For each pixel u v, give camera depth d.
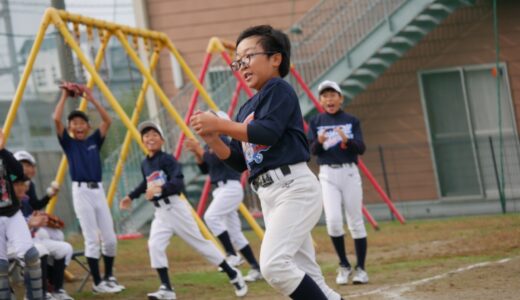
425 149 19.62
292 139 5.41
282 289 5.29
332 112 9.80
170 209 9.20
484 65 19.53
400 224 17.23
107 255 10.15
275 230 5.33
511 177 18.98
